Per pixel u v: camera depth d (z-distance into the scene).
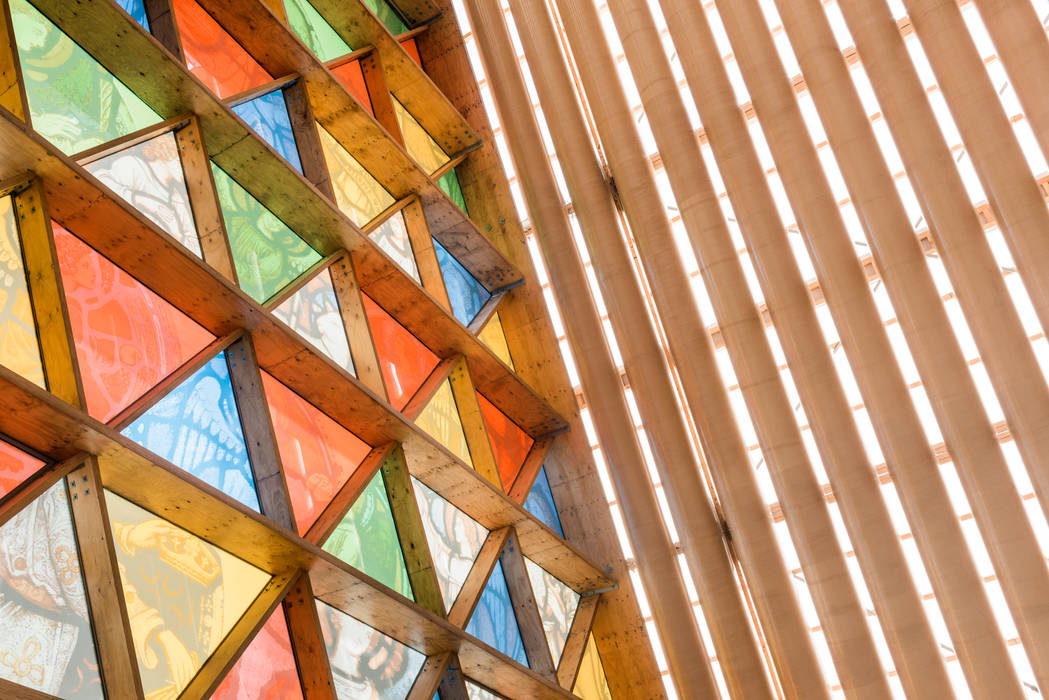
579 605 17.52
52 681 7.91
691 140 17.36
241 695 9.78
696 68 17.41
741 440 16.34
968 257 14.87
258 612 10.30
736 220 16.81
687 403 17.38
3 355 8.68
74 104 10.69
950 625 14.41
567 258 18.45
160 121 12.02
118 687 8.19
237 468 10.96
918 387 16.78
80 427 8.52
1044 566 13.99
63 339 8.93
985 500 14.34
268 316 11.41
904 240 15.35
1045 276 14.28
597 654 17.33
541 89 19.08
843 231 15.92
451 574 14.22
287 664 10.58
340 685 11.22
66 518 8.68
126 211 9.88
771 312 16.17
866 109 17.06
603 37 18.70
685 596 16.77
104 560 8.48
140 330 10.38
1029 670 15.63
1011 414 14.41
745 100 18.78
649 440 17.16
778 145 16.48
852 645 14.91
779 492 15.77
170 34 12.50
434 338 16.27
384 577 12.72
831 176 18.27
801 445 15.81
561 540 16.25
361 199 16.25
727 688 16.45
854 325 15.49
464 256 18.66
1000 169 14.80
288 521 10.87
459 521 15.05
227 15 14.17
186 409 10.53
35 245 9.25
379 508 13.22
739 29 17.17
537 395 17.88
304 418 12.51
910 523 14.91
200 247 11.71
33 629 7.95
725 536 16.66
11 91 9.66
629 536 17.23
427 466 14.23
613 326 17.72
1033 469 14.17
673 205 19.22
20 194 9.45
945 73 15.41
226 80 13.94
